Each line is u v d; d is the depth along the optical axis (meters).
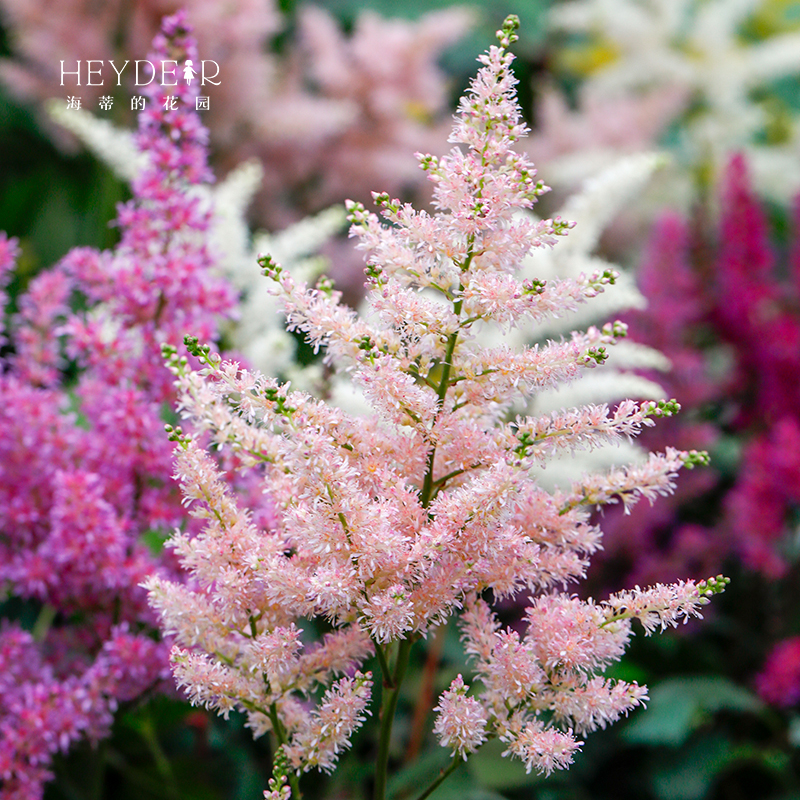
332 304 0.97
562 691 0.96
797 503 1.53
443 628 1.31
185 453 0.96
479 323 0.98
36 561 1.13
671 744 1.47
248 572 0.96
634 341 1.69
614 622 0.95
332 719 0.95
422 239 0.95
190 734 1.28
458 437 0.96
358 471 0.94
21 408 1.14
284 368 1.25
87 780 1.22
